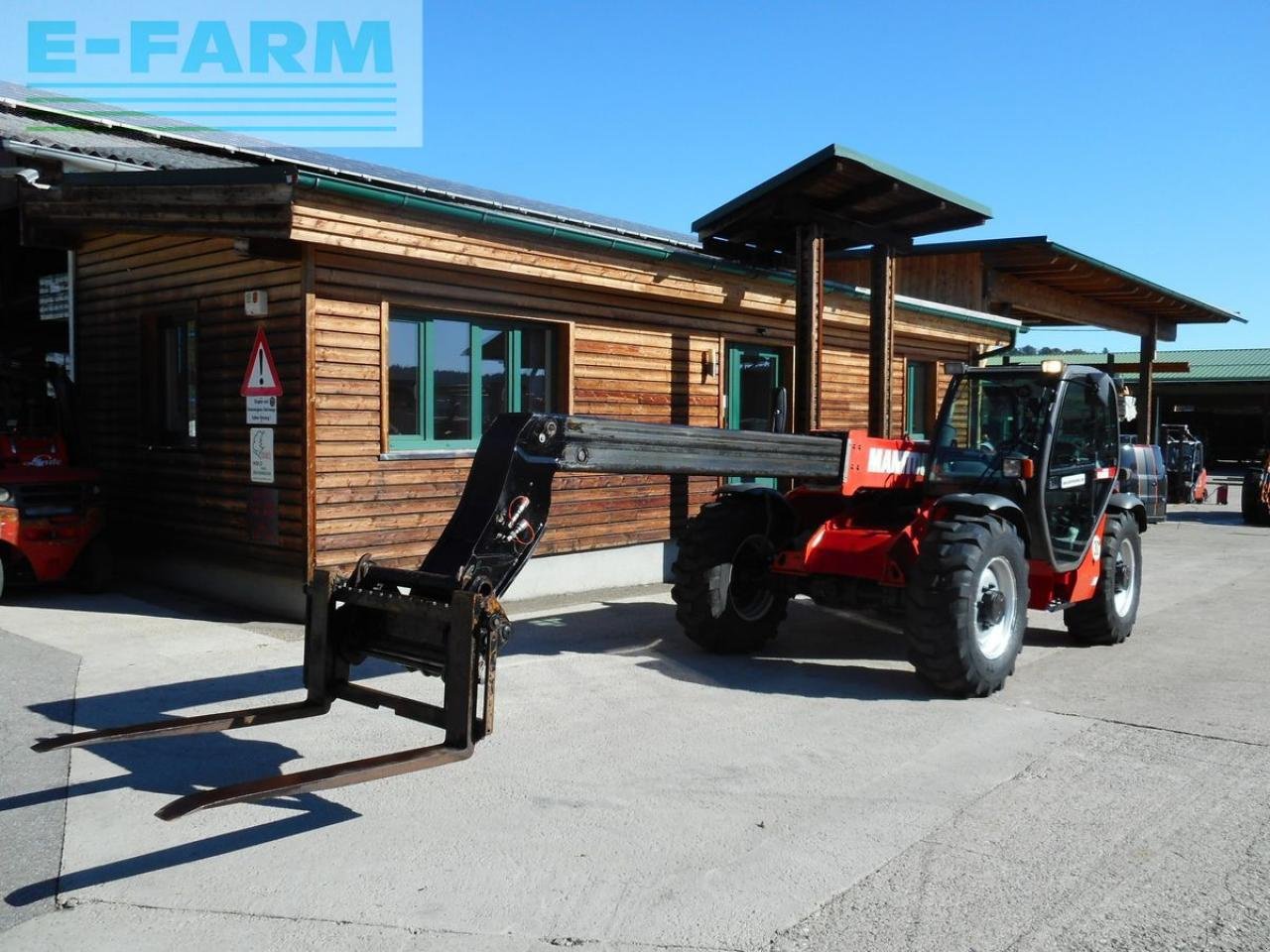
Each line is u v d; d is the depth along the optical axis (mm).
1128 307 19047
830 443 6590
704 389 10711
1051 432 6730
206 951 3201
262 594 8094
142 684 6066
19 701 5691
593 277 8977
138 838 4020
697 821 4230
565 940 3279
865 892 3613
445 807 4359
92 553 8828
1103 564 7387
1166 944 3254
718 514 7102
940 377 14625
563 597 9422
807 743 5238
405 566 8141
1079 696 6164
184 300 8742
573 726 5484
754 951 3219
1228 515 19875
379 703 4266
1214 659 7160
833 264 15648
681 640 7672
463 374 8750
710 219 10031
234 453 8297
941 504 6430
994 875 3744
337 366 7629
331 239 7129
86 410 10117
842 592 6871
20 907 3467
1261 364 36125
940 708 5887
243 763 4828
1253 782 4676
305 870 3770
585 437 4918
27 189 8664
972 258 14992
